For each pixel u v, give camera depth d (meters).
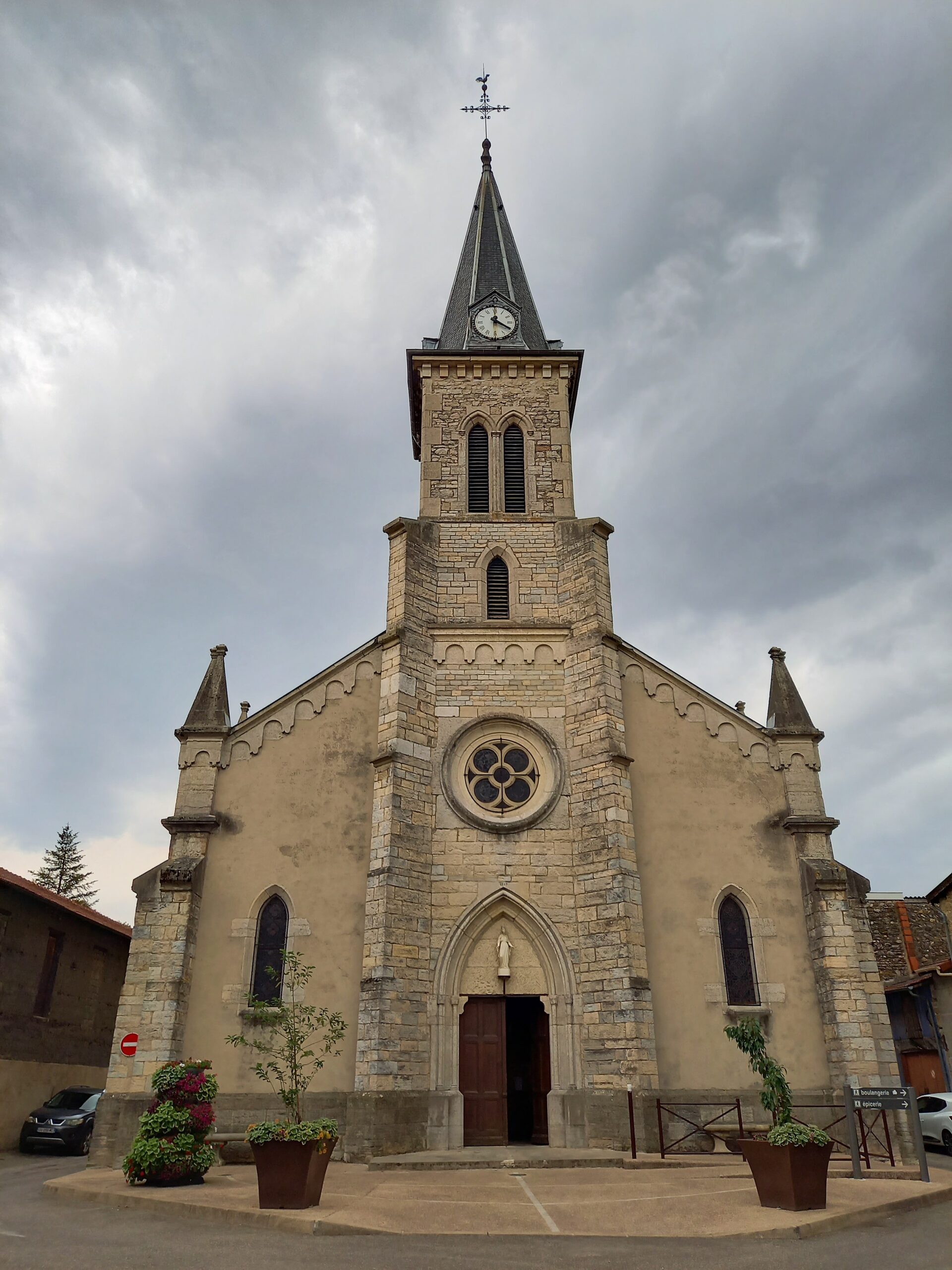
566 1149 17.61
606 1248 9.92
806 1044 19.31
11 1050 25.56
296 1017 17.22
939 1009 28.02
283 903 20.27
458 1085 18.53
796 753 22.00
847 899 19.97
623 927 19.00
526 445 26.25
